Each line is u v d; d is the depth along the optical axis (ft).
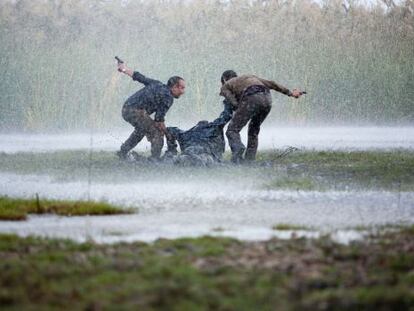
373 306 52.44
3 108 218.18
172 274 58.08
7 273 58.70
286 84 236.84
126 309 50.55
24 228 77.46
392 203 93.20
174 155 137.90
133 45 238.48
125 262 61.67
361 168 126.52
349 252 64.69
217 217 84.07
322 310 51.16
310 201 94.58
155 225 79.36
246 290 54.44
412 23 246.68
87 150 162.30
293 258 63.05
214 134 136.26
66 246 67.67
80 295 53.57
